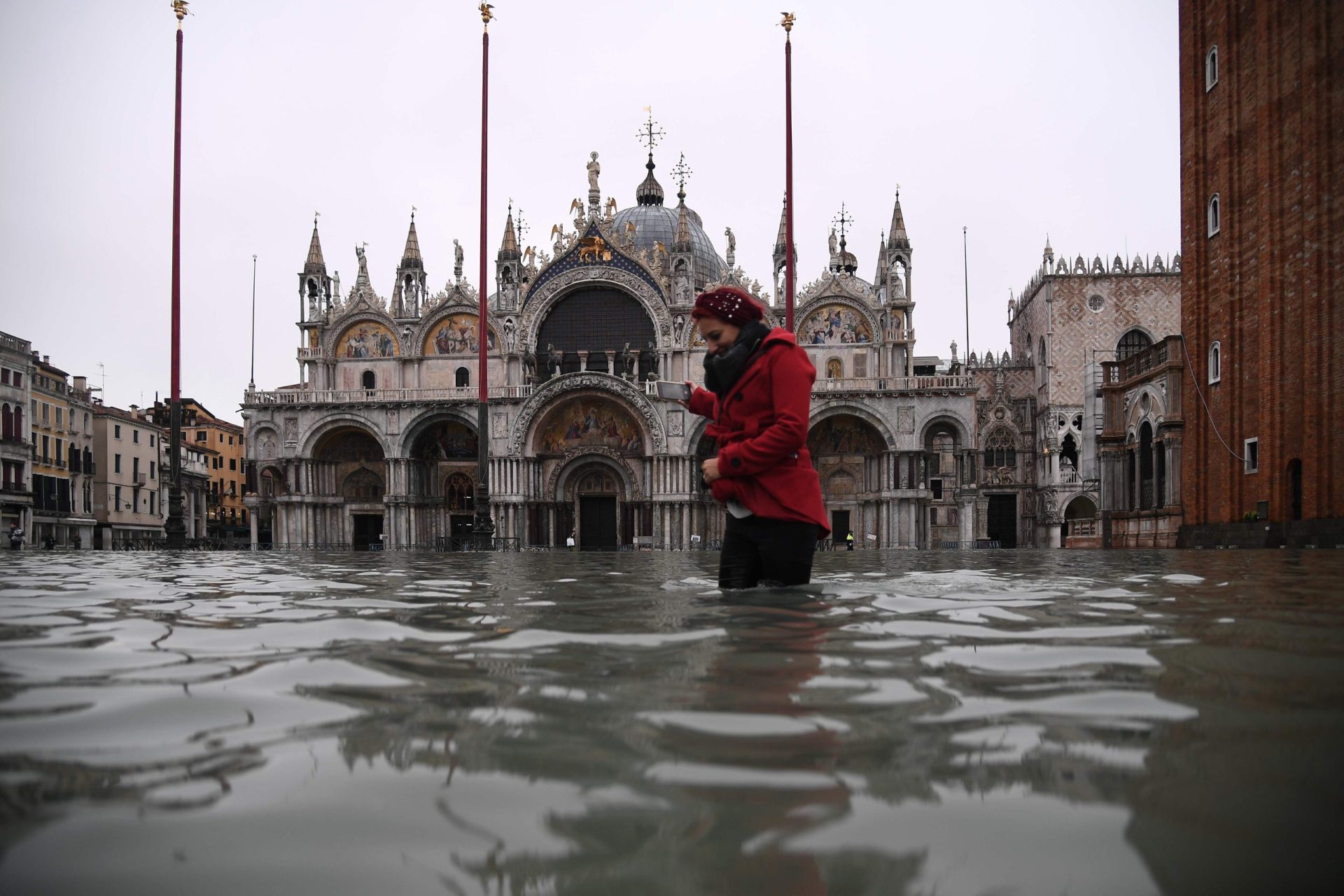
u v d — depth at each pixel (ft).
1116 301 287.48
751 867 7.66
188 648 19.43
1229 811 8.85
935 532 302.86
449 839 8.30
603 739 11.59
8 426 273.54
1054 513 285.02
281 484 271.69
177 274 134.41
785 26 148.05
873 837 8.25
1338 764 10.27
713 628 22.24
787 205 147.02
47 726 12.32
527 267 257.55
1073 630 21.56
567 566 63.46
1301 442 112.98
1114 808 8.95
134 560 76.48
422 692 14.52
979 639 20.08
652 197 315.37
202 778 10.06
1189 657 17.60
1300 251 112.88
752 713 12.92
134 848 8.06
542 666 16.87
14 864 7.74
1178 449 137.90
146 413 399.85
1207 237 132.87
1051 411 287.07
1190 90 136.26
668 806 9.10
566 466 247.91
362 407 251.39
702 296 32.30
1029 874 7.50
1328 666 16.47
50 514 294.66
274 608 28.22
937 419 240.32
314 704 13.73
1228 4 126.41
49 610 27.63
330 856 7.88
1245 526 120.16
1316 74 109.91
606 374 240.73
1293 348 114.62
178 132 136.46
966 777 9.94
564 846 8.11
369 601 30.66
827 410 242.58
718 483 32.65
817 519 32.35
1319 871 7.54
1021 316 327.47
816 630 21.67
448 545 238.89
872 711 13.00
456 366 258.37
